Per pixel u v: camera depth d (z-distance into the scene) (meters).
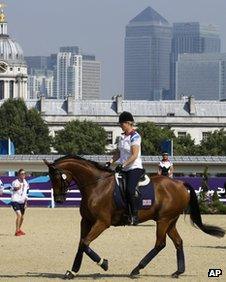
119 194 32.88
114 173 33.25
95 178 33.12
